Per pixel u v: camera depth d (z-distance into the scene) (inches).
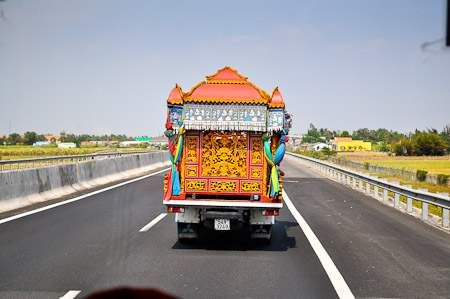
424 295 230.8
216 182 346.0
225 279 256.7
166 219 463.5
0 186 498.6
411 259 308.0
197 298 222.1
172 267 281.4
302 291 235.3
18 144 6195.9
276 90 337.4
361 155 3902.6
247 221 358.0
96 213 492.7
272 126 332.2
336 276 265.0
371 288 241.4
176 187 342.0
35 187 582.6
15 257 295.7
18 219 445.7
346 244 357.4
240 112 332.5
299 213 529.3
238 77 342.3
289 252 329.7
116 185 825.5
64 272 262.8
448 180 1056.8
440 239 381.4
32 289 229.8
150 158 1325.0
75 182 728.3
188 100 331.3
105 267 276.4
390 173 1414.9
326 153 2908.5
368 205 611.2
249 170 345.1
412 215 525.3
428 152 3619.6
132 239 365.4
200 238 379.6
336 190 808.3
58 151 2866.6
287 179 1046.4
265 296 226.7
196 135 347.3
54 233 378.3
